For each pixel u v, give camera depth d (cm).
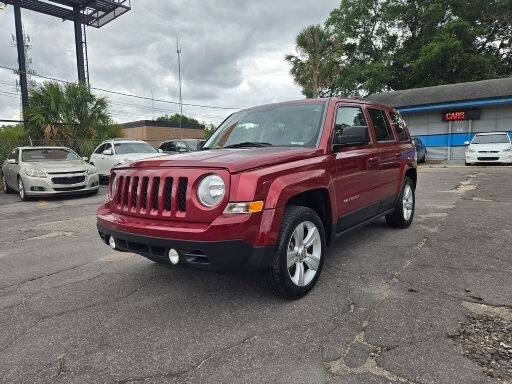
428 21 3253
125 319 335
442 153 2436
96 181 1222
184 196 320
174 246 312
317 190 386
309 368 256
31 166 1145
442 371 249
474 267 435
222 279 421
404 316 324
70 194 1177
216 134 501
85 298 385
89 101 1916
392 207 575
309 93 3112
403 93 2708
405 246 525
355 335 296
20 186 1171
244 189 309
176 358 273
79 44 2667
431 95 2481
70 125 1855
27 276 459
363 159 463
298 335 299
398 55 3391
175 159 346
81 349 289
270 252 324
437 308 336
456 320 315
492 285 383
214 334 304
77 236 664
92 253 550
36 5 2522
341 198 421
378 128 540
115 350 286
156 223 329
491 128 2270
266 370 256
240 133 470
